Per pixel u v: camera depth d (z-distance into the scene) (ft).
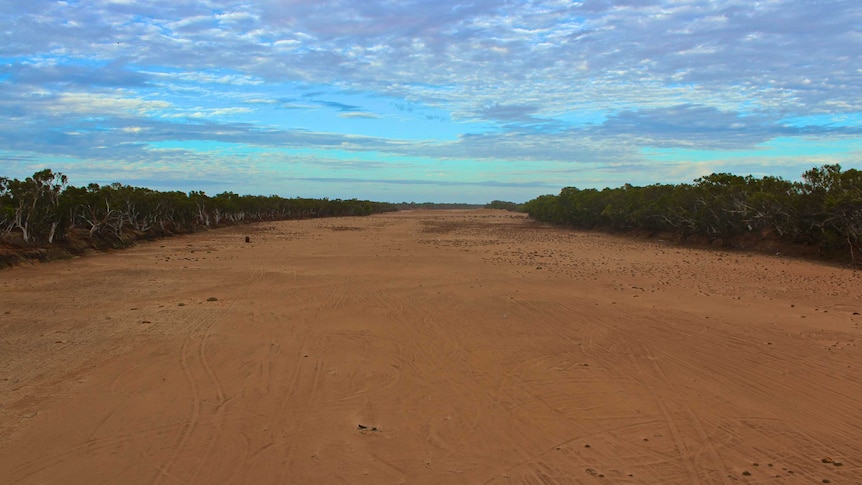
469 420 26.81
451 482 21.12
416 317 48.80
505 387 31.30
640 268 80.28
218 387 30.96
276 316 49.11
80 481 20.97
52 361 35.29
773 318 47.01
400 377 32.96
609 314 49.29
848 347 37.99
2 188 88.63
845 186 85.35
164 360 35.76
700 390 30.53
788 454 23.13
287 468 22.08
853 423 26.05
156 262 88.79
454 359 36.52
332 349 38.68
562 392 30.45
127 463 22.35
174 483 20.88
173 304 54.19
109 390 30.27
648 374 33.24
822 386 30.83
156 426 25.82
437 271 78.59
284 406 28.37
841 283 64.59
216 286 65.41
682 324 45.27
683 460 22.70
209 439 24.56
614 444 24.18
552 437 24.94
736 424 26.11
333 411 27.78
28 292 60.34
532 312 50.55
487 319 47.93
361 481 21.16
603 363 35.45
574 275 73.67
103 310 51.11
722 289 61.52
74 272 76.54
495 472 21.88
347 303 55.16
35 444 23.88
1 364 34.53
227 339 41.04
